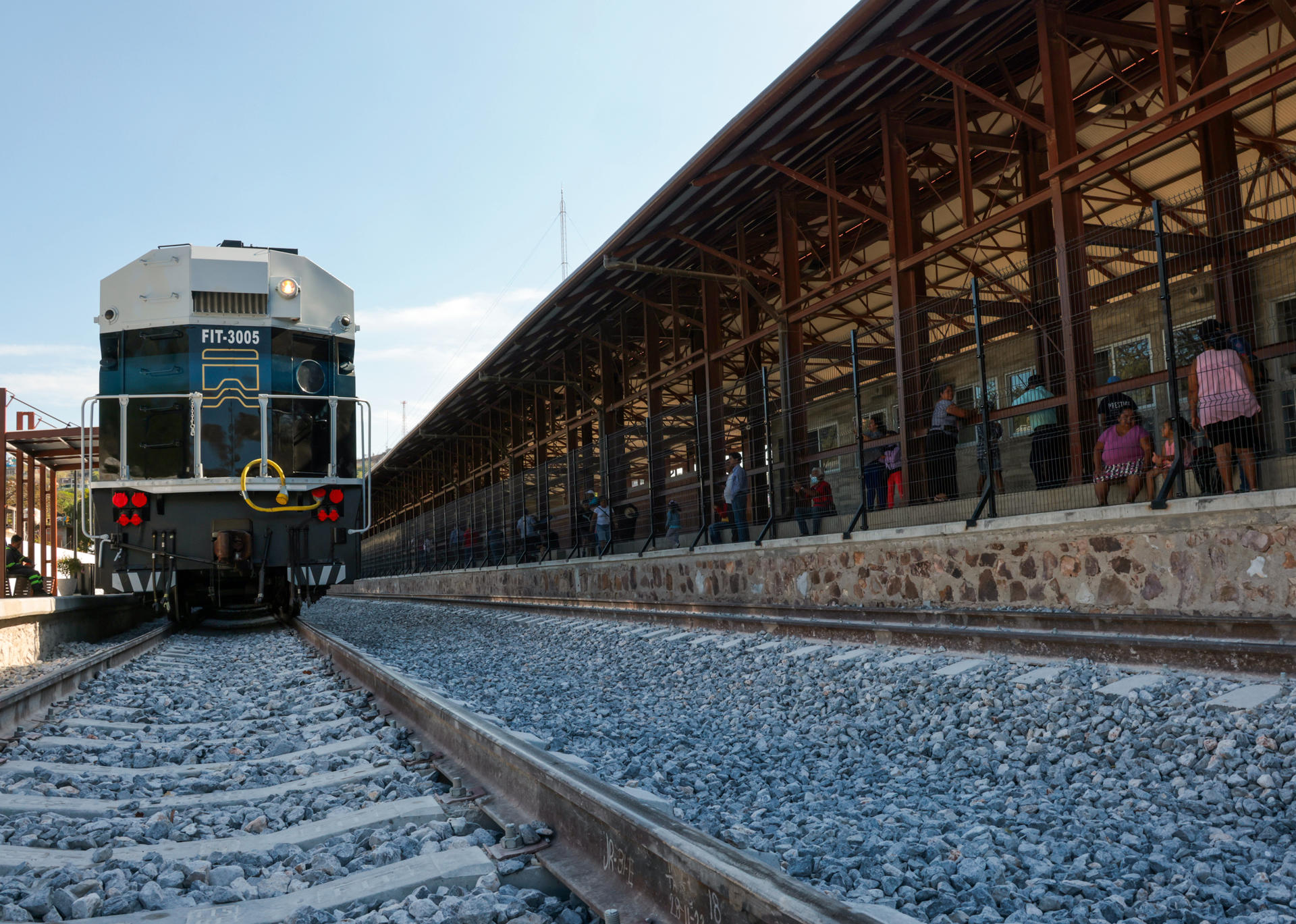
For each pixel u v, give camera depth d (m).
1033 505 8.93
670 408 15.30
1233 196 8.38
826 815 3.66
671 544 14.95
